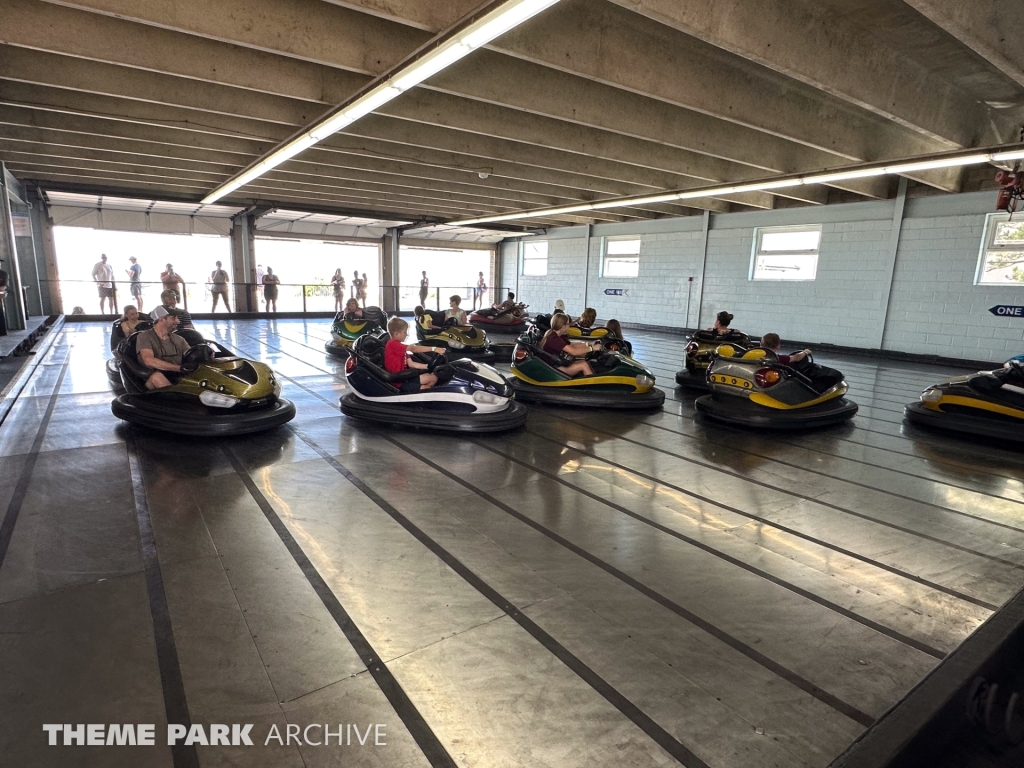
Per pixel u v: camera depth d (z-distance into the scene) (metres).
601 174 7.65
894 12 3.70
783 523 2.57
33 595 1.86
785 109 5.03
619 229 13.12
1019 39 3.39
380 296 15.58
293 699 1.42
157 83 4.84
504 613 1.82
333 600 1.87
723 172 7.53
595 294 13.90
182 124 5.63
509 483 2.97
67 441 3.51
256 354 7.23
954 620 1.84
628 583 2.02
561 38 3.72
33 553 2.13
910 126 4.68
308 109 5.56
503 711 1.40
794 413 4.13
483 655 1.61
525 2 2.89
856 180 8.10
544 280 15.38
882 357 8.91
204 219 12.76
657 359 7.99
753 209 10.50
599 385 4.78
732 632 1.75
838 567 2.18
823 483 3.10
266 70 4.50
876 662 1.63
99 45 3.88
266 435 3.71
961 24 3.09
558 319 5.00
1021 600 1.81
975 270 7.94
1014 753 1.43
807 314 9.92
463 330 7.83
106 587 1.91
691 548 2.30
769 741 1.33
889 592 2.01
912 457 3.59
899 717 1.30
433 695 1.45
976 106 5.12
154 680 1.48
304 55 3.78
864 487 3.05
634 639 1.70
